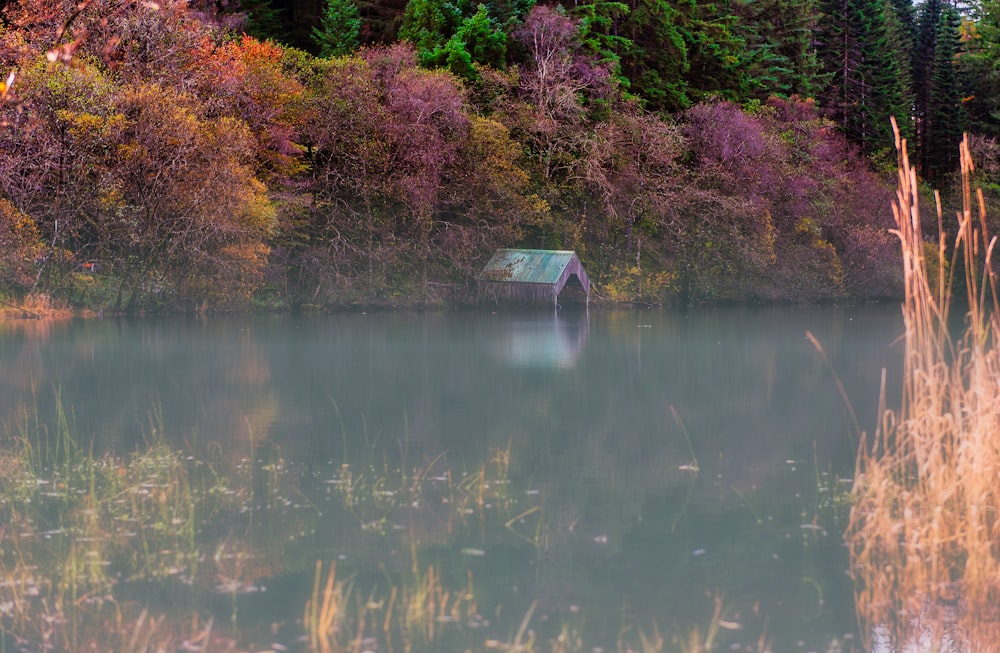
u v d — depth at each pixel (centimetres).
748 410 1966
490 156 6003
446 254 5984
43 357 2842
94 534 1066
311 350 3152
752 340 3709
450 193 5981
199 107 4641
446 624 827
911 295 1140
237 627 820
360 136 5672
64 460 1437
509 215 6094
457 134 5941
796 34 9544
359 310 5594
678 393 2211
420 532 1081
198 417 1833
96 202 4441
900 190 1015
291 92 5406
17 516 1134
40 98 4191
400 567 969
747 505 1200
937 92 10175
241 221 4706
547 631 814
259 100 5300
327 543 1040
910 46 11144
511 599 885
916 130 10538
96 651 772
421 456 1481
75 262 4628
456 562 984
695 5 8069
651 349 3312
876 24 9925
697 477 1350
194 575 942
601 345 3472
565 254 5809
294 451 1512
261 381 2366
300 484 1294
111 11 4519
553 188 6469
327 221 5625
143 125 4394
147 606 865
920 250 1113
